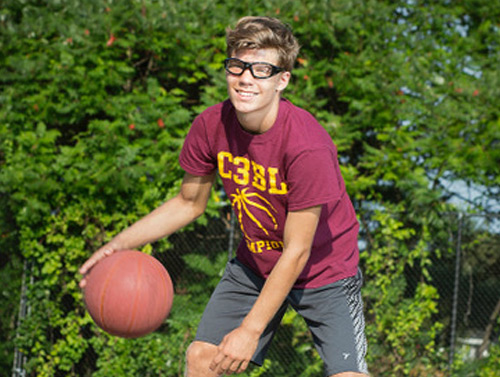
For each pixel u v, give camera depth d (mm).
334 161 2340
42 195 6203
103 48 6402
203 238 6754
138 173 6195
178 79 6707
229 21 6543
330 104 6910
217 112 2561
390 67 6398
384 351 6492
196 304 6633
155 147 6309
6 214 6449
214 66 6590
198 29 6645
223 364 2182
